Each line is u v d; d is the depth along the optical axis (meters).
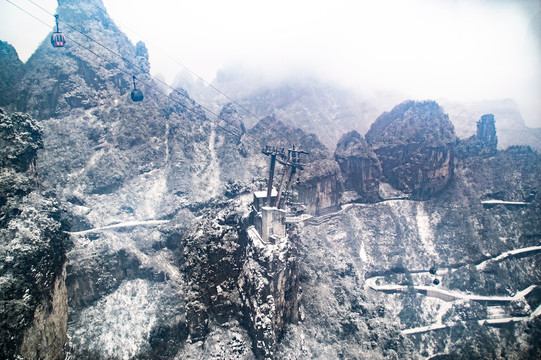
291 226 93.31
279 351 72.62
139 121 129.75
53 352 59.94
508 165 160.12
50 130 110.12
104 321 76.56
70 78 121.12
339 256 107.75
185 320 77.19
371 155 139.62
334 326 85.00
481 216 135.38
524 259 128.62
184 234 96.19
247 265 76.50
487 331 102.56
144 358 71.62
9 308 50.31
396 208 136.62
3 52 113.62
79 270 78.94
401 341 88.94
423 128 142.25
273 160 79.44
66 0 132.12
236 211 89.88
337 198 126.81
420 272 119.88
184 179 123.38
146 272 87.50
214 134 150.12
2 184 61.47
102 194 107.81
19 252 55.75
